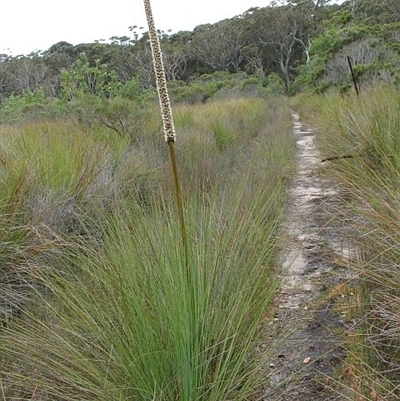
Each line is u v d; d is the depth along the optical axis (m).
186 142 9.27
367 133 5.71
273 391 2.76
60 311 2.94
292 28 60.50
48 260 3.84
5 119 14.03
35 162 5.14
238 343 2.57
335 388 2.79
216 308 2.64
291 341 3.24
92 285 2.95
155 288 2.51
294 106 32.03
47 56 47.44
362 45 19.59
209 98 28.77
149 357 2.32
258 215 3.56
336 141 7.52
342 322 3.44
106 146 7.40
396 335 2.74
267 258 3.47
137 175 5.94
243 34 61.78
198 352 2.34
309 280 4.05
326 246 4.49
